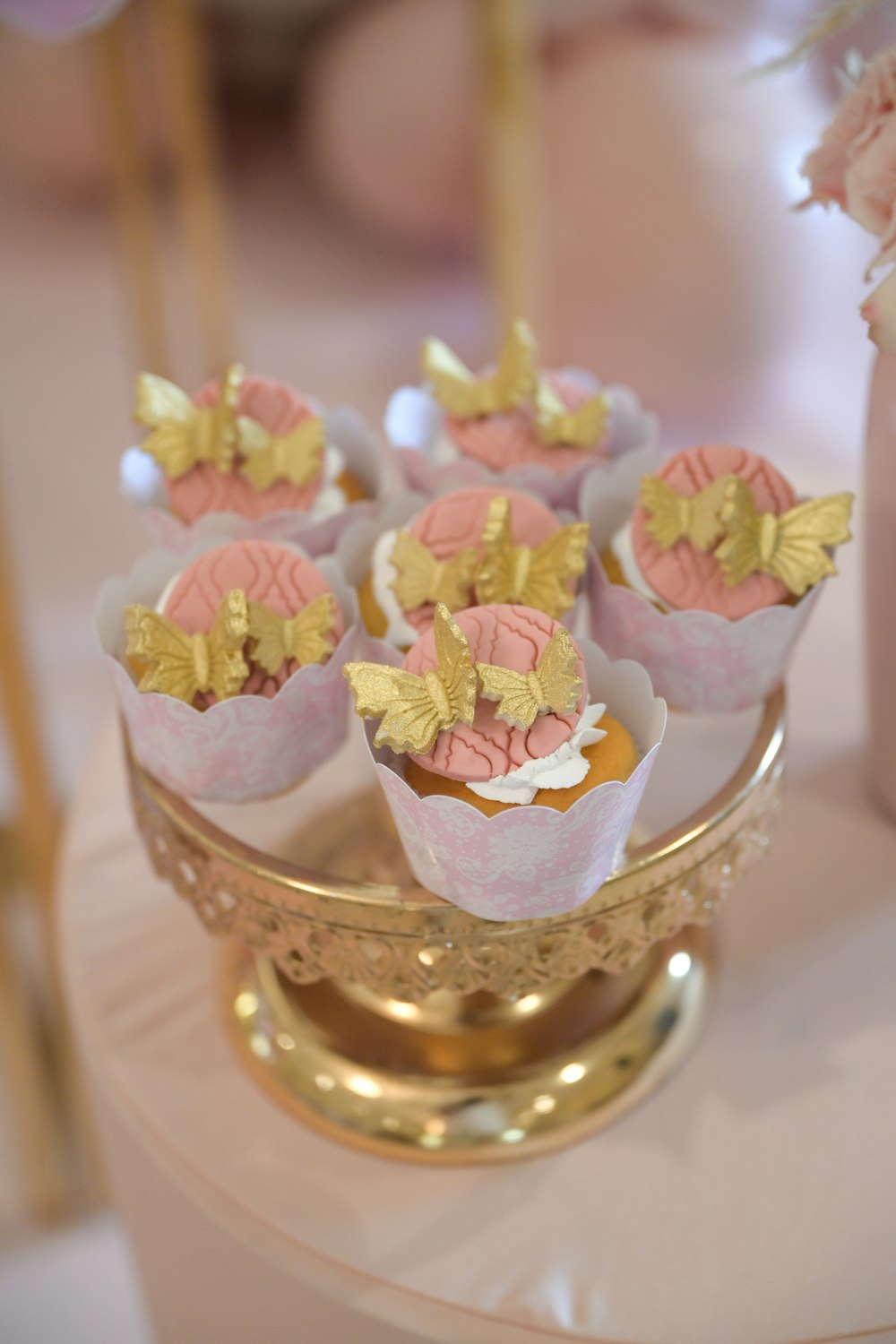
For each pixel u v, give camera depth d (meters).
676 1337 0.53
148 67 1.47
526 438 0.65
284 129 1.69
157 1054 0.61
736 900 0.64
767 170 1.24
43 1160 1.11
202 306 1.44
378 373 1.49
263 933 0.56
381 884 0.56
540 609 0.56
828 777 0.68
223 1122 0.59
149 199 1.55
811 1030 0.60
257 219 1.67
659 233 1.26
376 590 0.59
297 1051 0.60
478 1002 0.59
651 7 1.35
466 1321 0.54
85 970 0.65
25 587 1.30
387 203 1.60
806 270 1.29
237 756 0.57
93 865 0.69
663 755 0.60
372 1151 0.58
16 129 1.57
